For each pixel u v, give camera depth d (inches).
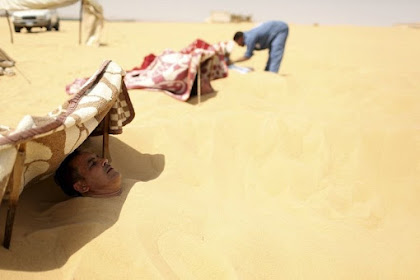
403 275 94.6
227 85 253.1
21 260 81.6
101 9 506.3
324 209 123.7
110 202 103.7
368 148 154.6
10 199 81.4
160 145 148.9
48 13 709.3
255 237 101.3
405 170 145.6
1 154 74.9
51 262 83.4
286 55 463.8
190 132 160.9
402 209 127.0
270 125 165.8
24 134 77.2
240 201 126.6
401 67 378.0
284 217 115.2
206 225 105.3
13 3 463.2
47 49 450.6
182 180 132.6
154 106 204.8
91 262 84.7
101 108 101.5
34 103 215.8
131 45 543.5
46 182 115.2
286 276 91.9
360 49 571.8
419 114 201.2
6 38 571.2
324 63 406.0
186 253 92.7
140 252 88.2
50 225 94.8
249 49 284.2
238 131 164.7
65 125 87.8
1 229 88.0
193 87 226.2
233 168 146.5
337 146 156.2
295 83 266.4
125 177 128.5
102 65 112.9
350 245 103.9
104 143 124.6
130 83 234.5
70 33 716.7
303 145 159.6
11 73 287.3
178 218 103.8
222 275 88.8
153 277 83.1
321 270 94.1
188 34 820.0
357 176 144.3
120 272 84.0
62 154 95.8
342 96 242.4
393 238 108.9
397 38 838.5
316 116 194.5
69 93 233.8
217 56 258.1
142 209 102.7
